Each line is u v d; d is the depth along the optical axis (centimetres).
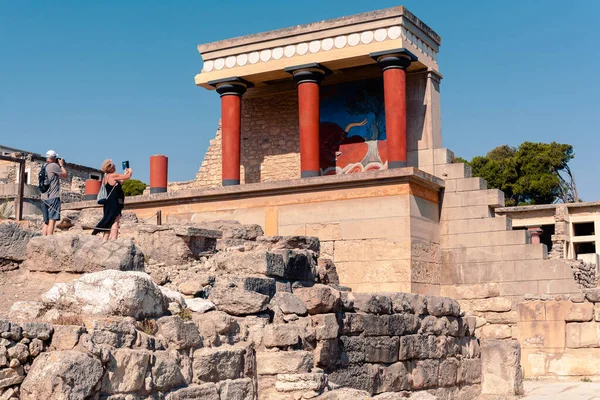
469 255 2428
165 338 1009
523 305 2308
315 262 1614
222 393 1065
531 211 3766
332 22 2605
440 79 2736
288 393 1149
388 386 1519
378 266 2309
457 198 2473
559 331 2245
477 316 2383
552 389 2003
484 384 1930
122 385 898
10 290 1162
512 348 1923
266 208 2502
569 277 2275
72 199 4447
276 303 1288
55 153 1570
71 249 1194
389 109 2495
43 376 823
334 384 1259
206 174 3103
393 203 2319
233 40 2775
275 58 2698
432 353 1702
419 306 1683
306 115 2630
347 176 2372
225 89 2778
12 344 848
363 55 2542
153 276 1320
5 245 1229
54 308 989
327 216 2405
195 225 1800
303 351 1206
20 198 1809
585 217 3734
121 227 1573
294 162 2944
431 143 2584
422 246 2353
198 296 1228
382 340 1513
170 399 964
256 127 3034
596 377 2177
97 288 991
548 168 5994
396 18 2512
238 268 1373
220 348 1096
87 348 870
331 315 1337
